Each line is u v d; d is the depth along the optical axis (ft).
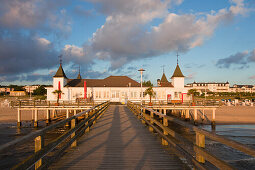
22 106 73.15
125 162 14.25
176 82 103.60
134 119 40.29
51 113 100.58
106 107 64.80
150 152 16.80
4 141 51.70
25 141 7.46
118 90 102.94
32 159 8.17
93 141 20.83
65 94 98.63
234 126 71.97
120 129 28.53
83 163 13.96
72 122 17.70
